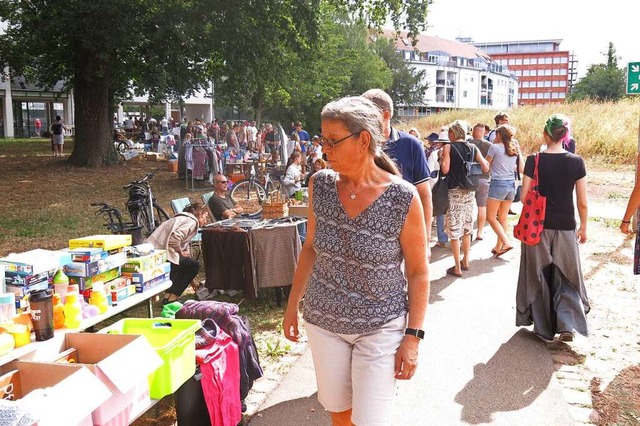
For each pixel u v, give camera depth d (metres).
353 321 2.42
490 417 3.74
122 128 36.97
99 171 20.09
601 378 4.31
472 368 4.48
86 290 3.81
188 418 3.37
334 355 2.51
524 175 4.82
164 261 4.64
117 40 17.50
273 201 7.39
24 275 3.33
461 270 7.39
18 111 46.22
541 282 4.83
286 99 39.69
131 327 3.50
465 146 6.82
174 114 58.94
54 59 22.42
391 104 3.53
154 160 24.41
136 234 7.27
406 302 2.50
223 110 57.56
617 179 17.05
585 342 5.02
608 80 83.94
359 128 2.37
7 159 23.30
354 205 2.43
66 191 15.94
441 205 6.82
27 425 2.21
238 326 3.83
